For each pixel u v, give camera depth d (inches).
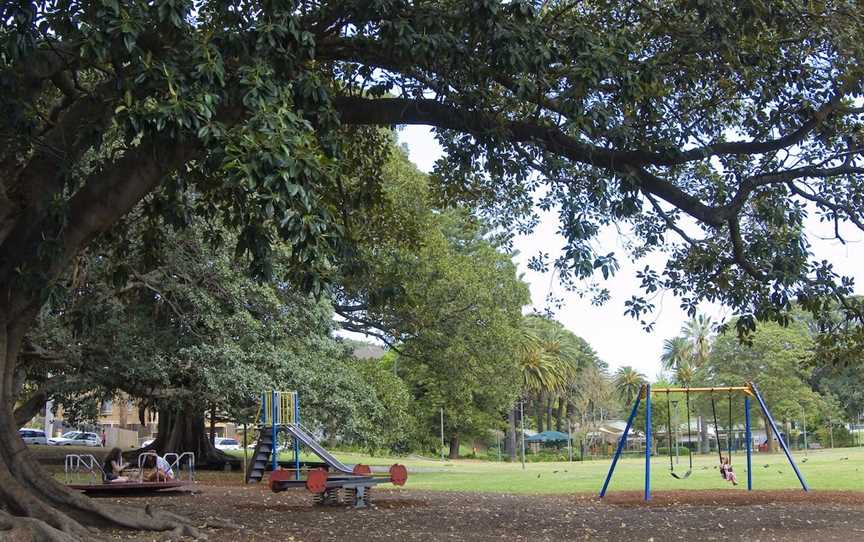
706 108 500.7
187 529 389.1
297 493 738.2
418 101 432.1
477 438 2736.2
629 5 461.1
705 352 3233.3
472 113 427.5
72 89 426.6
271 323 979.9
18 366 896.3
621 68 382.9
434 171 593.6
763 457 1868.8
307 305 1009.5
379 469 1369.3
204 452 1274.6
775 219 466.0
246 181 285.0
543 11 458.0
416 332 1138.7
